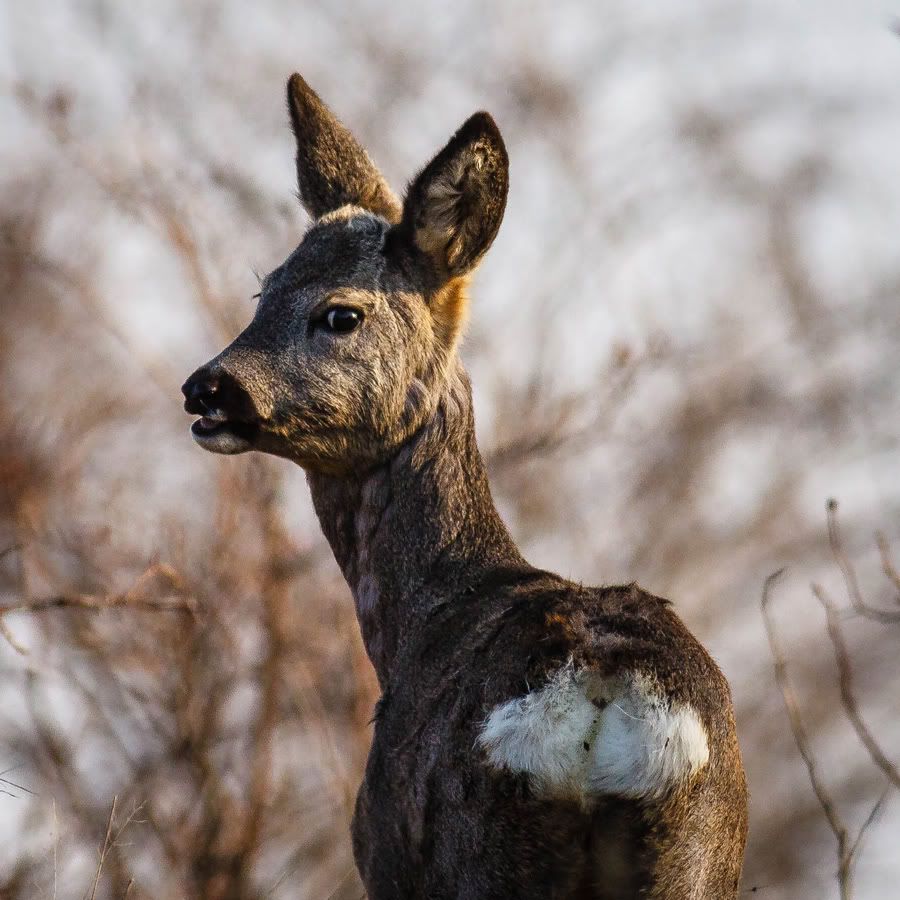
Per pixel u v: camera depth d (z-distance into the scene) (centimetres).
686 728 890
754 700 2016
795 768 1967
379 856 971
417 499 1078
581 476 1978
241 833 1428
